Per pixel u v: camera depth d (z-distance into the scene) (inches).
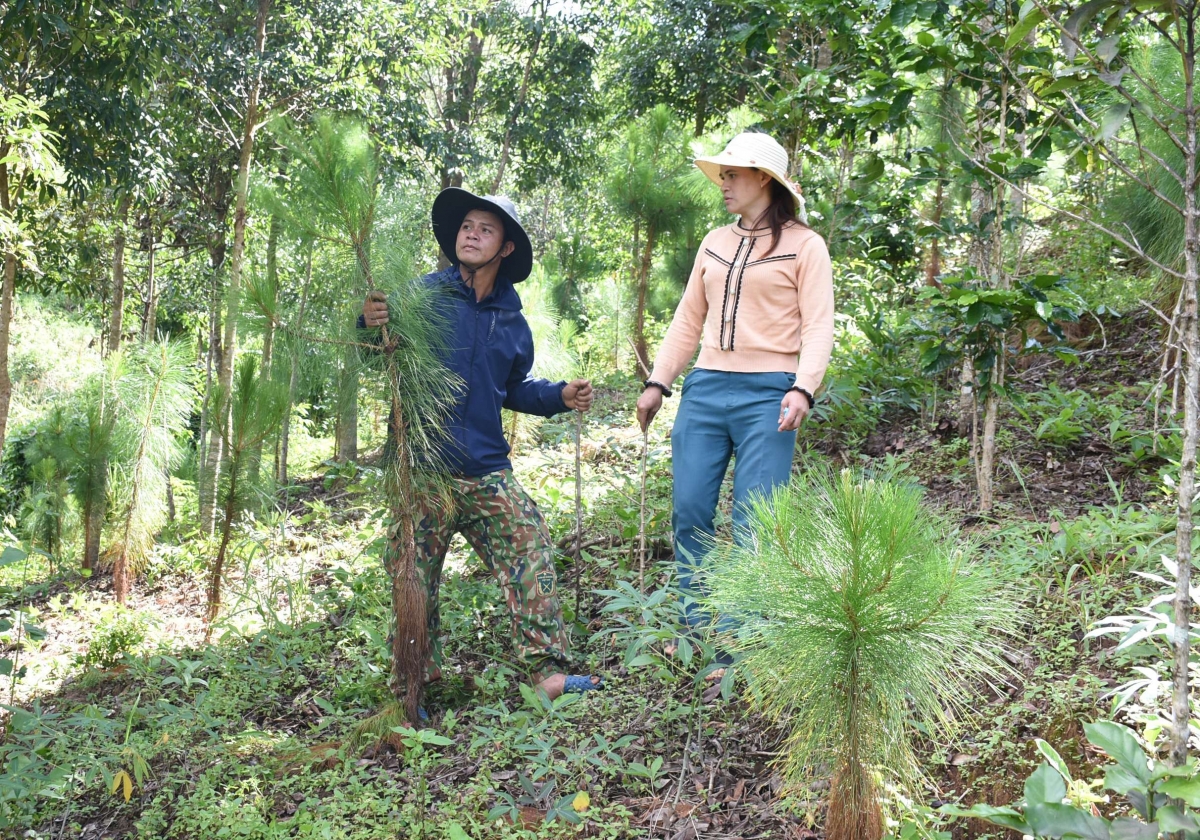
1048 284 151.9
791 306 123.9
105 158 323.3
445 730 123.3
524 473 239.9
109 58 306.3
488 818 94.3
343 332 125.1
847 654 75.1
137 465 247.9
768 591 77.2
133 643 183.6
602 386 383.9
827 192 252.4
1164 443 156.3
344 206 124.0
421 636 124.3
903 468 176.9
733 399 125.1
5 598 254.7
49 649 207.0
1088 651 103.9
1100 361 209.6
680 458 129.5
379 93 420.5
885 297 275.9
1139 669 86.9
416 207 132.0
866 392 218.4
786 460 123.8
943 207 272.5
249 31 392.5
